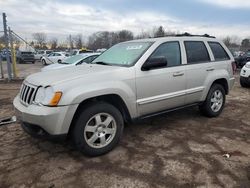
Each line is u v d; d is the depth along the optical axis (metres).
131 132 4.72
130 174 3.27
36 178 3.18
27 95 3.65
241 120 5.49
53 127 3.31
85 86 3.49
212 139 4.40
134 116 4.09
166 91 4.46
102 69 3.91
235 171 3.33
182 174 3.26
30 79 3.85
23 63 31.16
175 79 4.56
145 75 4.11
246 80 9.66
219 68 5.48
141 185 3.03
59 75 3.70
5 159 3.66
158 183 3.07
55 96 3.28
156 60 4.09
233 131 4.80
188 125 5.11
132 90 3.97
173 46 4.71
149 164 3.51
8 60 12.26
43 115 3.26
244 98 7.88
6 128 4.93
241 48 45.53
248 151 3.93
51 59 27.78
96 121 3.64
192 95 4.95
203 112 5.57
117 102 3.96
